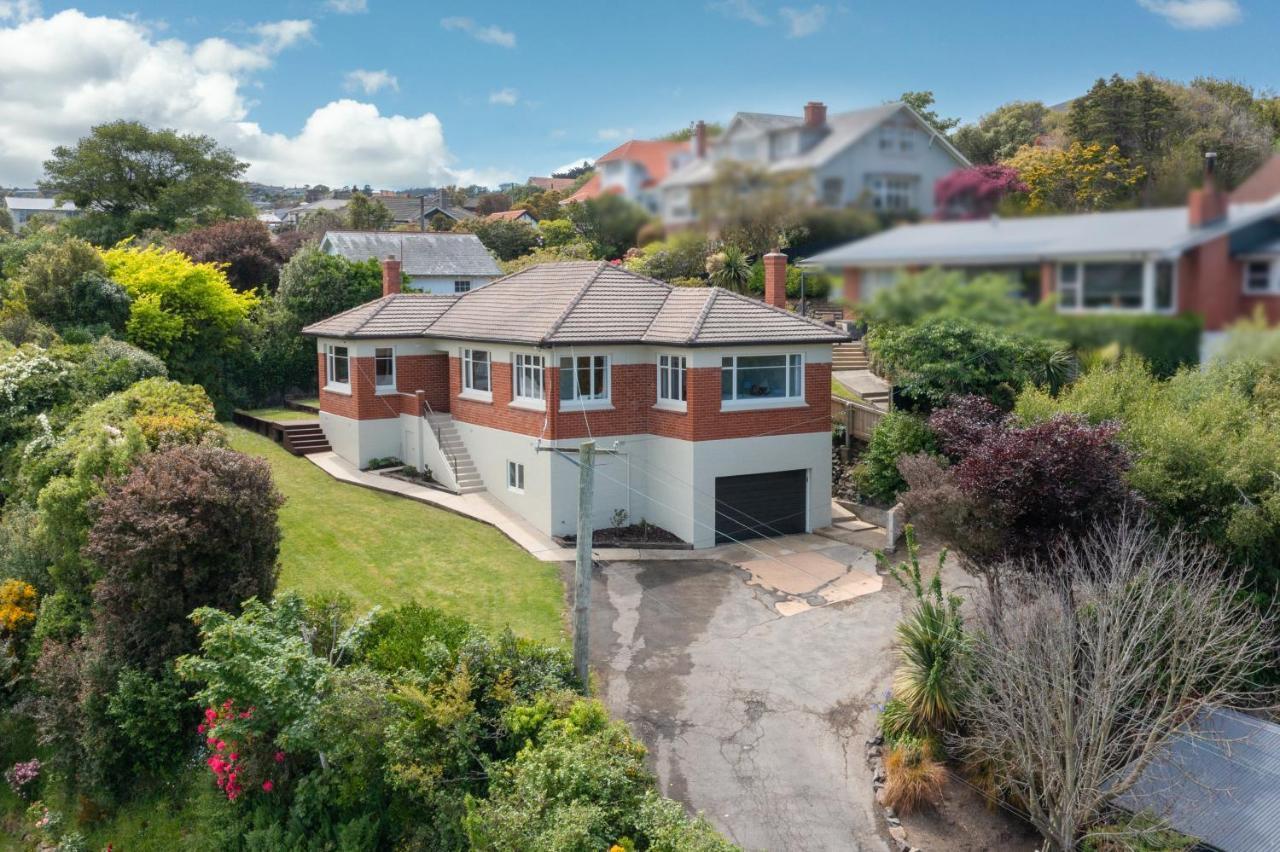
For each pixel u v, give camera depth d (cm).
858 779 1516
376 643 1708
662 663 1834
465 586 2138
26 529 2231
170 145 5822
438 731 1466
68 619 1969
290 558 2286
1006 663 1378
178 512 1778
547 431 2455
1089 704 1311
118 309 3581
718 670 1812
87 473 2050
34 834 1756
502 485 2697
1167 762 1343
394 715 1468
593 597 2122
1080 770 1291
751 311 2525
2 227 7400
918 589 1673
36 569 2172
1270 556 1825
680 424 2464
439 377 3139
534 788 1262
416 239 5647
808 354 2564
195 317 3734
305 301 3962
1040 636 1418
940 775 1478
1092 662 1407
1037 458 1686
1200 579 1617
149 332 3572
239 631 1506
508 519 2581
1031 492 1686
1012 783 1384
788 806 1448
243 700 1493
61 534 2033
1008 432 1836
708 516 2461
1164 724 1381
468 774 1433
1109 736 1394
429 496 2750
